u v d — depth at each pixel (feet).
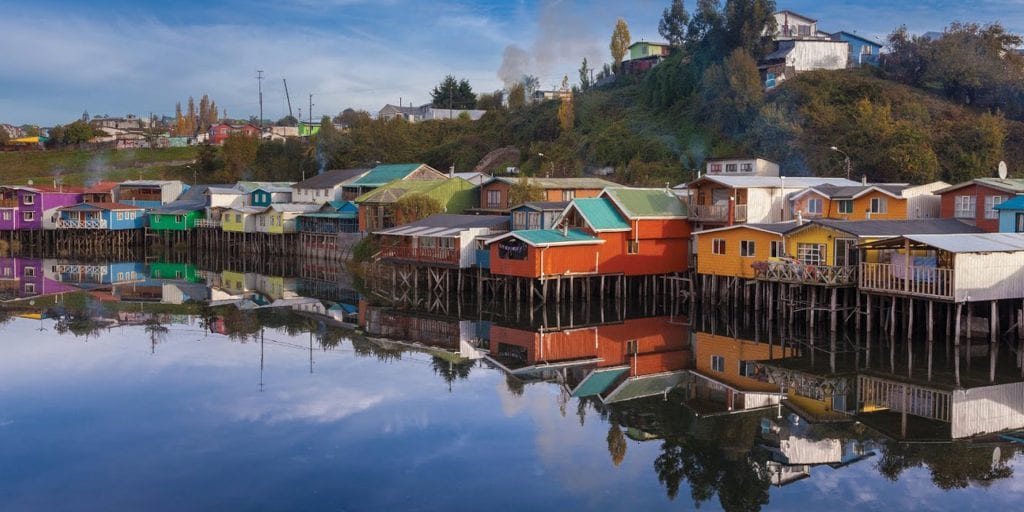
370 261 218.38
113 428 82.33
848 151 227.61
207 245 299.17
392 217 225.76
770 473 70.85
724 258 147.13
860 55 313.94
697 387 99.19
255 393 95.50
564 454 75.31
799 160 237.66
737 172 217.97
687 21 362.12
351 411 88.43
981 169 214.69
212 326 141.59
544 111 364.99
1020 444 76.89
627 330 138.62
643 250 164.35
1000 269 111.96
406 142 397.80
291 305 168.86
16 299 174.29
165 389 97.14
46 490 67.10
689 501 65.05
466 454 75.20
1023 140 236.84
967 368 104.94
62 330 136.15
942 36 289.53
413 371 107.45
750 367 109.60
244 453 75.36
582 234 160.25
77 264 256.32
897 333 126.41
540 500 65.16
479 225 179.73
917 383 98.63
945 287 109.50
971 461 73.05
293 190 301.02
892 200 148.25
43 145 481.46
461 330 139.54
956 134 225.97
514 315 154.61
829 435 80.38
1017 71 276.62
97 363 110.73
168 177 416.87
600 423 84.64
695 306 159.43
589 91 371.15
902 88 269.44
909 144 214.28
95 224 298.97
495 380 102.73
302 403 91.35
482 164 347.36
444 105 495.00
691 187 167.73
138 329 137.90
